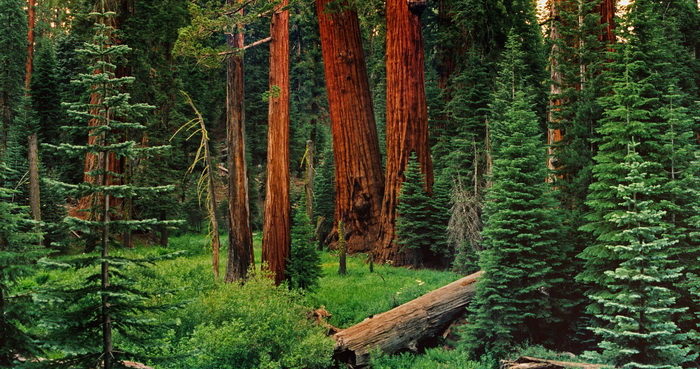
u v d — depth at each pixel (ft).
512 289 33.60
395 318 37.76
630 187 24.09
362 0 81.10
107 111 15.43
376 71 122.93
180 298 35.86
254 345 32.58
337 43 82.74
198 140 130.62
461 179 71.72
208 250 87.56
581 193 36.65
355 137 83.05
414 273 63.00
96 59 16.34
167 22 89.97
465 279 41.91
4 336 15.83
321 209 112.68
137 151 15.42
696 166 27.91
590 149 39.04
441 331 40.01
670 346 22.52
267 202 51.96
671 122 28.99
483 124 74.33
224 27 51.21
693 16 77.00
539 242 33.04
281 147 52.85
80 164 111.24
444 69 95.09
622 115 29.50
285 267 51.31
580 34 51.11
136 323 15.90
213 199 54.03
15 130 111.34
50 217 83.41
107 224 15.12
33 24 131.54
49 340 14.66
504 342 32.96
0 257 15.19
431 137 93.15
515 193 34.32
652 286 23.38
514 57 66.49
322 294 51.90
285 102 53.47
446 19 93.97
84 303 15.92
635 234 24.12
